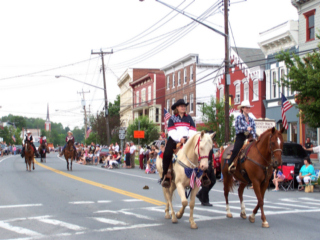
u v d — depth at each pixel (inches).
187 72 1931.6
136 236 296.5
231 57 1509.6
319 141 1064.8
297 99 721.6
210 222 351.3
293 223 349.7
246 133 363.3
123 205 451.2
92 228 325.7
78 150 1545.3
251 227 330.0
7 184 669.9
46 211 409.4
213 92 1862.7
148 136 1943.9
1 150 2282.2
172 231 313.4
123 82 2974.9
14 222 350.6
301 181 652.1
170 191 358.0
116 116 2268.7
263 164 338.6
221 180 796.6
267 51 1305.4
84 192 569.6
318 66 681.0
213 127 1050.1
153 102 2281.0
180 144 332.5
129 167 1206.3
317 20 1081.4
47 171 983.6
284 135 1256.8
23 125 6776.6
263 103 1322.6
